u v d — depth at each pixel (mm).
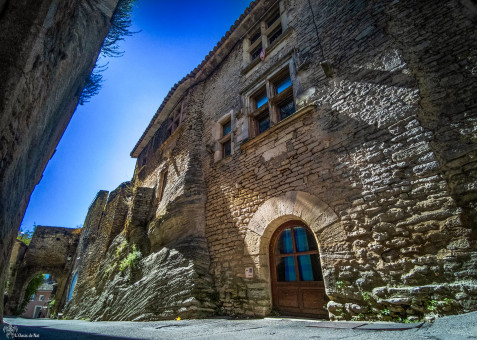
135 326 3447
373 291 2982
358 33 4410
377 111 3676
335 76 4461
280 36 5898
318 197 3918
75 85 3518
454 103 3061
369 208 3330
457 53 3246
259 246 4438
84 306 8844
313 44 5145
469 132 2852
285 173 4582
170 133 9508
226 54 7832
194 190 6254
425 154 3061
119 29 4164
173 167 7949
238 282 4578
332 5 5121
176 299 4750
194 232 5766
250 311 4160
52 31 2158
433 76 3320
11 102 1675
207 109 7699
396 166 3260
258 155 5273
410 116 3316
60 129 4031
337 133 4051
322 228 3695
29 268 16516
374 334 2008
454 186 2789
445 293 2500
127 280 6875
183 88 9000
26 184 2701
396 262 2930
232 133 6207
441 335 1758
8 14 1770
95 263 10711
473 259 2463
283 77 5742
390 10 4113
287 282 4086
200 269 5133
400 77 3586
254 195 5012
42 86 2213
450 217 2703
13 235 2598
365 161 3574
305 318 3625
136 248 7699
